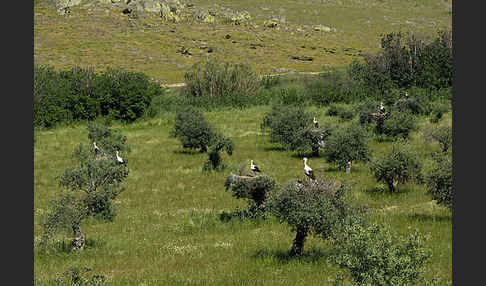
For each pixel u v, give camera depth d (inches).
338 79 3587.6
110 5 7332.7
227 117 2955.2
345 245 685.3
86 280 706.2
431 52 3639.3
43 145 2267.5
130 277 807.7
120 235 1082.1
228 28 7145.7
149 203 1359.5
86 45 5718.5
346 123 2374.5
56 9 7086.6
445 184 1065.5
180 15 7406.5
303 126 1987.0
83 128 2753.4
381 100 3078.2
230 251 939.3
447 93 3189.0
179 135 2036.2
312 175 946.1
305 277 780.0
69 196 1012.5
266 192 1161.4
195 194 1440.7
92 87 2984.7
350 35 7480.3
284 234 1043.9
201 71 3659.0
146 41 6067.9
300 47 6437.0
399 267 626.8
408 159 1348.4
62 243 1042.1
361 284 632.4
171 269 847.1
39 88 2842.0
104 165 1076.5
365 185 1445.6
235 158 1905.8
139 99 2955.2
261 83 3860.7
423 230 987.3
